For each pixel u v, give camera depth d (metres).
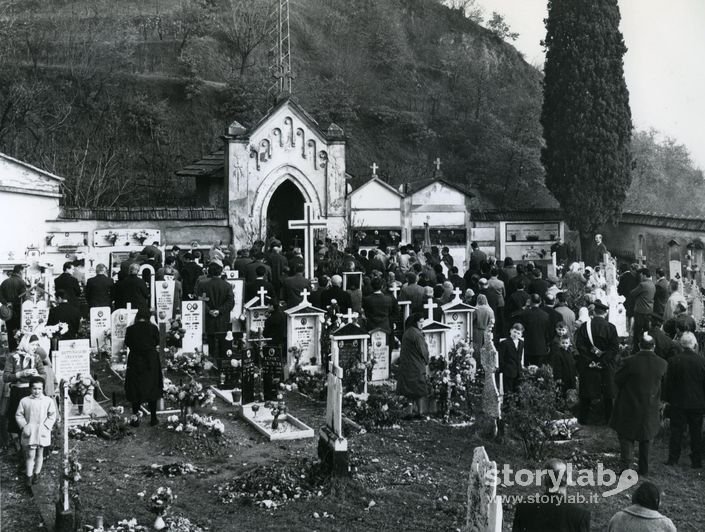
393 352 22.19
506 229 39.38
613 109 38.41
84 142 48.06
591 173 38.41
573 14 38.50
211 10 60.06
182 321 21.58
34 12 58.12
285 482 13.62
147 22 59.34
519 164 54.16
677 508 13.12
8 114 45.66
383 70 63.19
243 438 16.41
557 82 39.12
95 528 11.83
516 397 16.05
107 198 46.16
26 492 13.66
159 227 35.31
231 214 36.47
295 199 39.44
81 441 15.95
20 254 30.48
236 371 19.56
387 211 38.34
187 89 52.84
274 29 58.47
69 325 19.61
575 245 43.22
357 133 56.34
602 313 17.11
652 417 14.42
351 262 26.83
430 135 56.97
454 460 15.27
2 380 14.73
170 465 14.58
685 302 22.06
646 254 37.50
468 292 22.64
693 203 51.56
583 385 17.00
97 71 51.47
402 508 12.87
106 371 21.05
